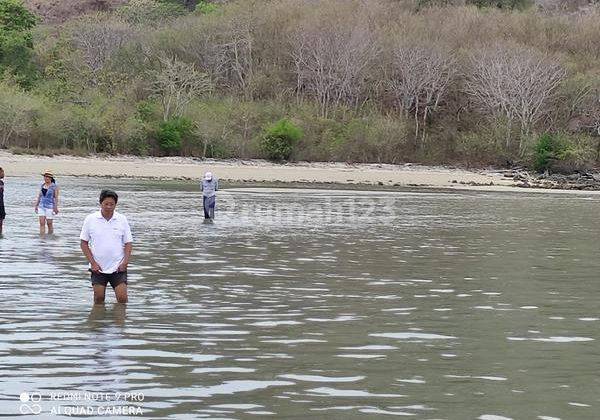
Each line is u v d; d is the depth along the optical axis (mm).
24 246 23656
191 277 18938
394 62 102438
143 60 102125
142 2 123250
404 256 24078
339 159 92188
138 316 14227
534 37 113500
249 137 90500
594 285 19203
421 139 98562
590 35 114625
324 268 21062
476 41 108125
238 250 24422
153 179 63844
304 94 102188
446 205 48812
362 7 116688
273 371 10805
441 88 100688
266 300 16172
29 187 49062
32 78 93812
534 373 10992
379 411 9195
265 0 117000
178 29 108375
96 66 101812
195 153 86312
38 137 79562
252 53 106688
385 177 77312
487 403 9570
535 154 91125
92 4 143625
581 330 13938
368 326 13891
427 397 9773
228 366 11008
